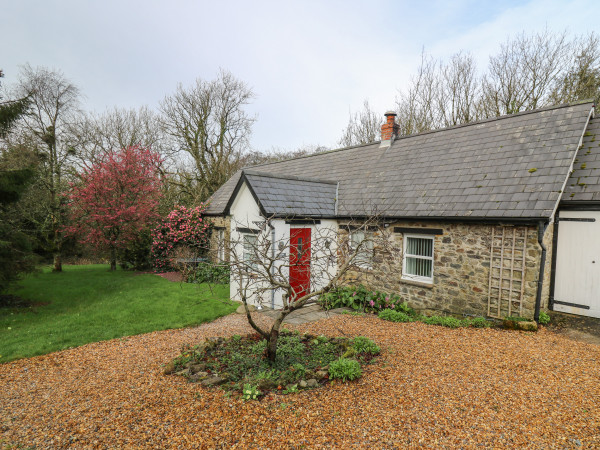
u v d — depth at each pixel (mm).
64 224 17312
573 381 4844
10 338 7184
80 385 5148
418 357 5848
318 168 14898
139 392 4836
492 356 5812
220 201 17094
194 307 9742
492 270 8000
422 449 3484
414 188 10164
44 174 16797
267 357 5668
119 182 15375
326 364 5559
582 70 17953
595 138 8805
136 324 8234
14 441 3789
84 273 15781
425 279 9430
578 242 8148
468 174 9352
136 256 16641
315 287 9805
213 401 4496
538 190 7621
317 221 10727
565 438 3609
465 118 21891
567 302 8344
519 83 19766
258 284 9336
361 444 3588
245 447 3590
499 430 3760
